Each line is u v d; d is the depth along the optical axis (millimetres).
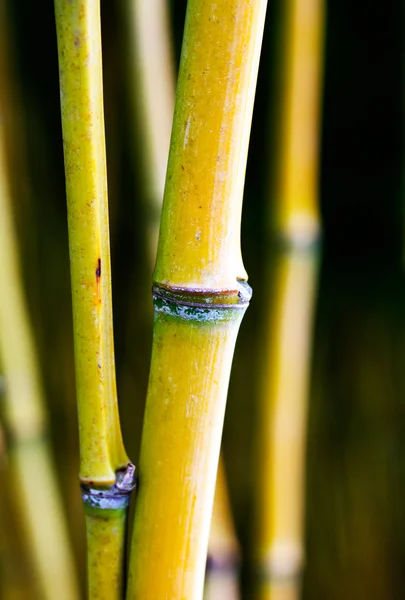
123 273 1325
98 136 675
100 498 708
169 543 708
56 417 1349
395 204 1328
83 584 1389
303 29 930
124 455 716
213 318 686
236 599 1145
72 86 667
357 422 1411
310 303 1029
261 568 1118
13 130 1201
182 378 694
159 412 700
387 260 1363
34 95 1236
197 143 673
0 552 1240
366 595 1432
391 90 1283
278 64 971
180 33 1217
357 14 1252
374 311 1389
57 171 1289
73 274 688
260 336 1097
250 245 1337
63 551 1112
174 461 702
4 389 1023
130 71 941
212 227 680
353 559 1431
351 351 1400
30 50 1213
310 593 1438
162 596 713
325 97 1305
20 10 1186
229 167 676
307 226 998
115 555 717
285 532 1103
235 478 1404
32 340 1040
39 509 1066
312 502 1424
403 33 1219
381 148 1322
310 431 1414
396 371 1389
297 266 1004
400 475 1412
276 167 1000
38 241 1289
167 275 686
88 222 680
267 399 1052
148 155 972
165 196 686
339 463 1418
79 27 660
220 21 662
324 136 1328
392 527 1418
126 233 1303
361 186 1350
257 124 1300
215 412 699
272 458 1068
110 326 699
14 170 1221
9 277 989
